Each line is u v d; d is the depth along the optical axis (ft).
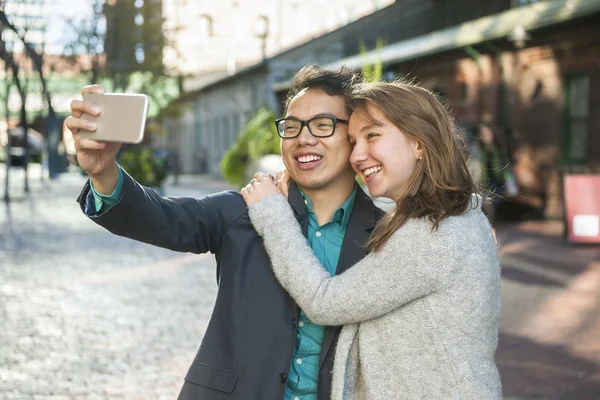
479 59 54.95
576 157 48.14
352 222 7.40
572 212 37.76
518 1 55.88
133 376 16.56
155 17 85.76
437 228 6.31
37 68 49.26
